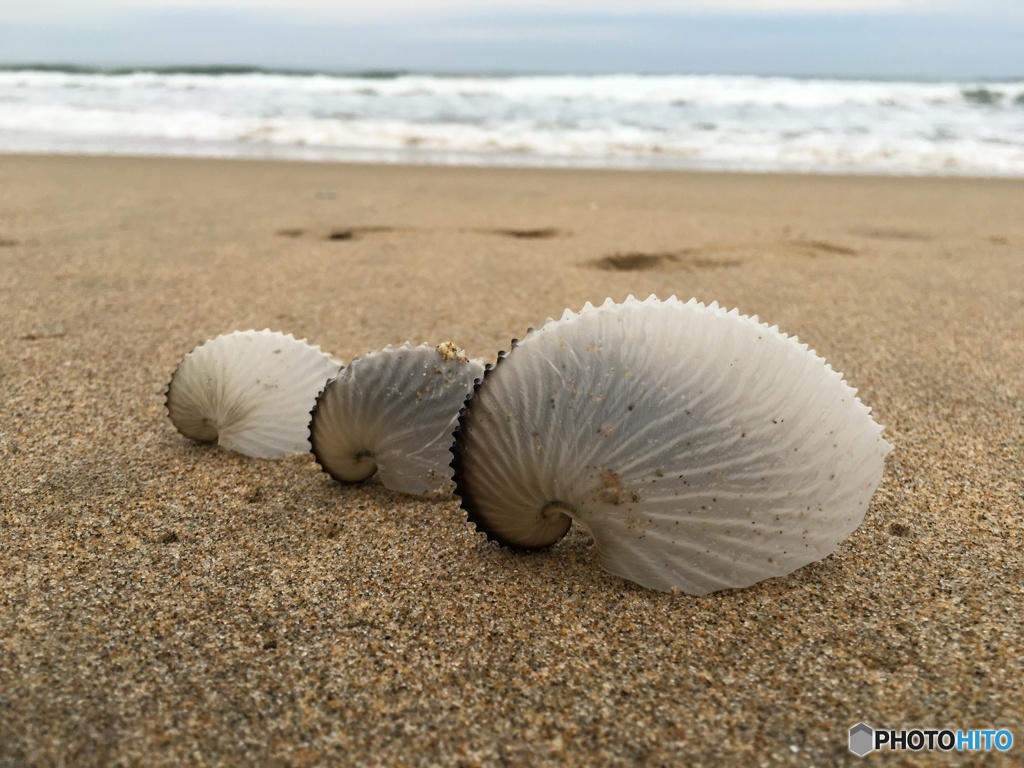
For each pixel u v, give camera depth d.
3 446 0.30
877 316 0.49
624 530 0.21
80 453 0.30
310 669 0.19
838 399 0.21
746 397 0.20
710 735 0.17
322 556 0.23
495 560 0.23
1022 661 0.18
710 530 0.20
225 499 0.27
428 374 0.26
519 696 0.18
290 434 0.30
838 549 0.23
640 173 1.18
